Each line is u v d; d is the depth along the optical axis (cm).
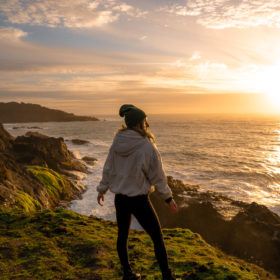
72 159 5231
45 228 700
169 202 393
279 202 3259
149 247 605
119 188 398
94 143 9212
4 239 642
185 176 4456
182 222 2152
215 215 2020
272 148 8662
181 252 584
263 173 4759
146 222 402
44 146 4775
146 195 401
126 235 430
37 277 494
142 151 385
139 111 399
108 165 411
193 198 3100
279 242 1600
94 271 511
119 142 395
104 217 2611
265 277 727
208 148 8381
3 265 534
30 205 2100
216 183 4047
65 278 491
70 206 2798
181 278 471
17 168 2748
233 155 7000
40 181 2822
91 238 645
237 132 15450
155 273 489
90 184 3659
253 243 1662
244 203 2959
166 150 7688
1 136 4416
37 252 581
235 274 477
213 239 1900
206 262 530
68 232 676
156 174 389
